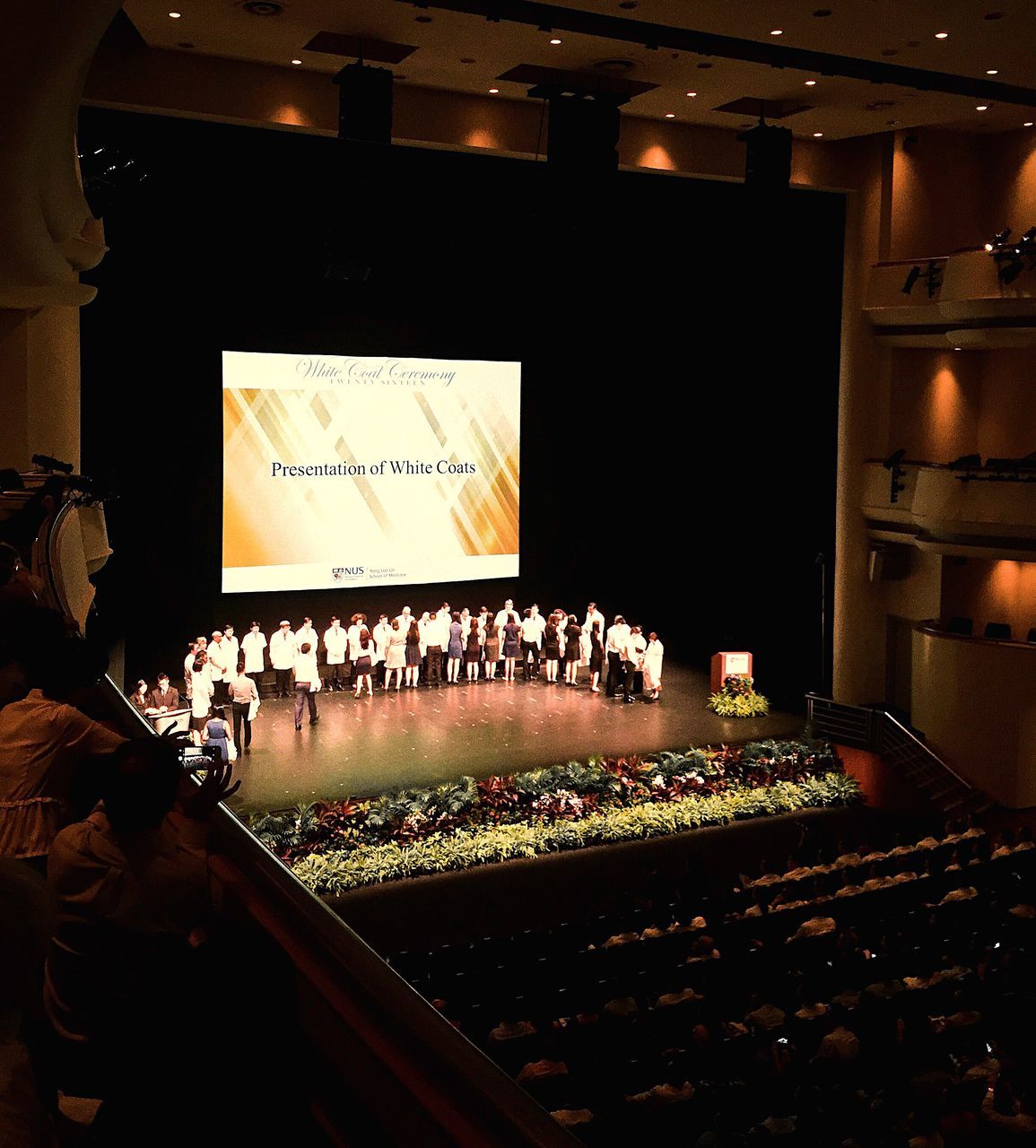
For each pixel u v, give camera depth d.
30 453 10.38
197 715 20.11
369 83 16.25
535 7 15.41
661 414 26.16
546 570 25.92
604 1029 11.30
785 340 24.45
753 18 15.22
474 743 20.88
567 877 17.47
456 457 24.36
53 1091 2.60
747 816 19.23
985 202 24.14
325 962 2.31
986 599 23.25
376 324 23.39
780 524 25.36
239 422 22.52
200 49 17.89
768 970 13.14
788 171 17.97
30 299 7.03
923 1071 10.22
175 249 21.34
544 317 24.89
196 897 2.82
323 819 17.41
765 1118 9.75
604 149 16.80
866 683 24.84
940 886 15.45
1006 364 24.08
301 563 23.25
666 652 27.31
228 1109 2.12
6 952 1.93
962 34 15.76
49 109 4.59
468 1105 1.82
